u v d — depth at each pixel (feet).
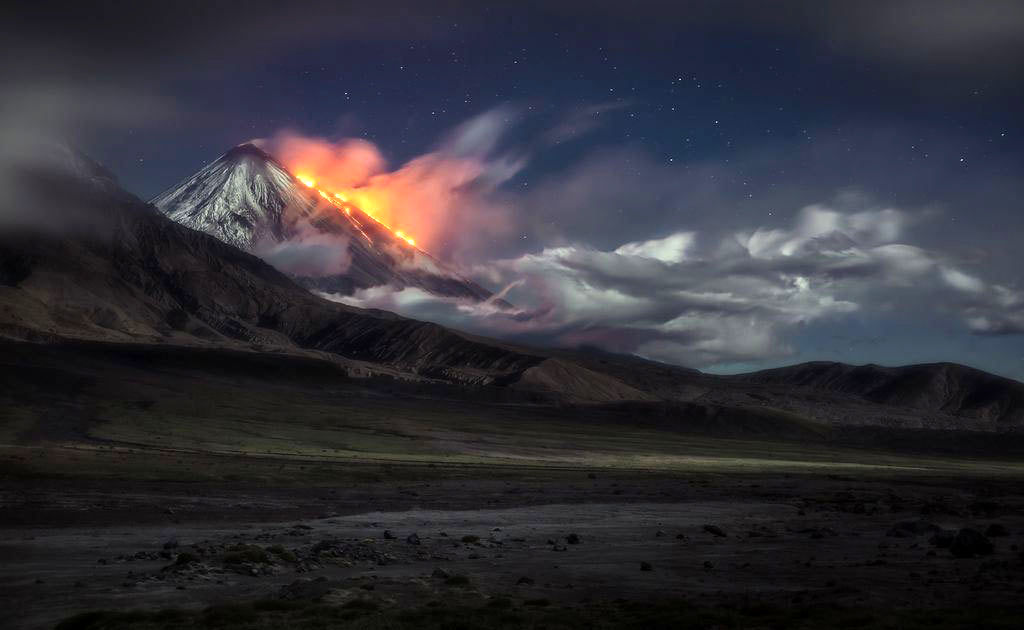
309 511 243.19
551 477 405.39
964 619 90.33
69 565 144.97
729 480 430.61
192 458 415.44
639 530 208.54
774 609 98.27
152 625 94.53
